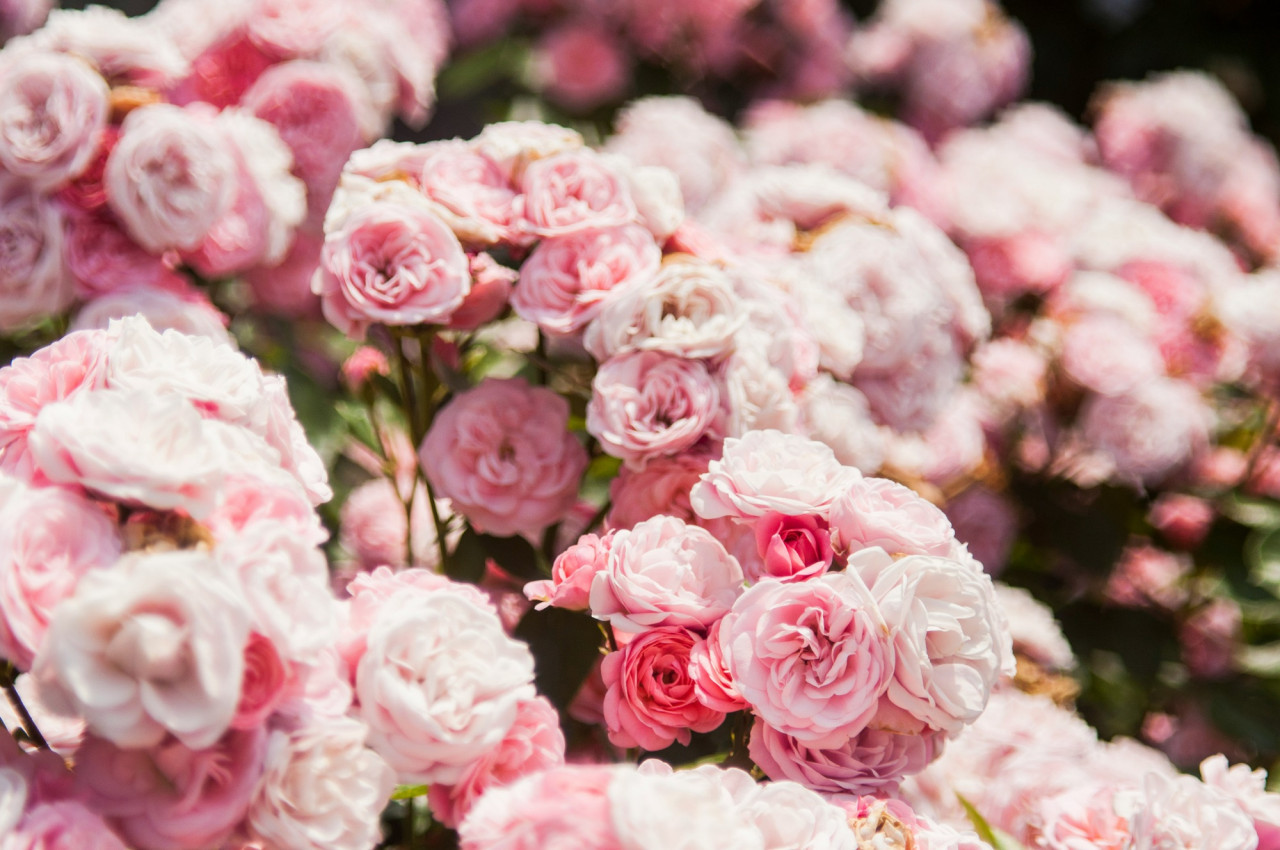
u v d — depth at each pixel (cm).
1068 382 131
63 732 88
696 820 80
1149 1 259
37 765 81
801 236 113
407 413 105
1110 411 126
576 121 168
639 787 80
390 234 97
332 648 84
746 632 88
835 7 178
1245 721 128
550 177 99
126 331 86
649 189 100
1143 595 140
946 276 114
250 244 106
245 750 80
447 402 106
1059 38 262
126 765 80
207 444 81
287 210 107
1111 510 134
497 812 80
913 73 177
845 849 84
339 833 82
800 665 87
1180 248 143
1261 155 177
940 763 101
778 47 175
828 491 90
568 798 80
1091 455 136
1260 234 168
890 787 89
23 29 140
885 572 87
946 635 87
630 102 165
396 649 84
